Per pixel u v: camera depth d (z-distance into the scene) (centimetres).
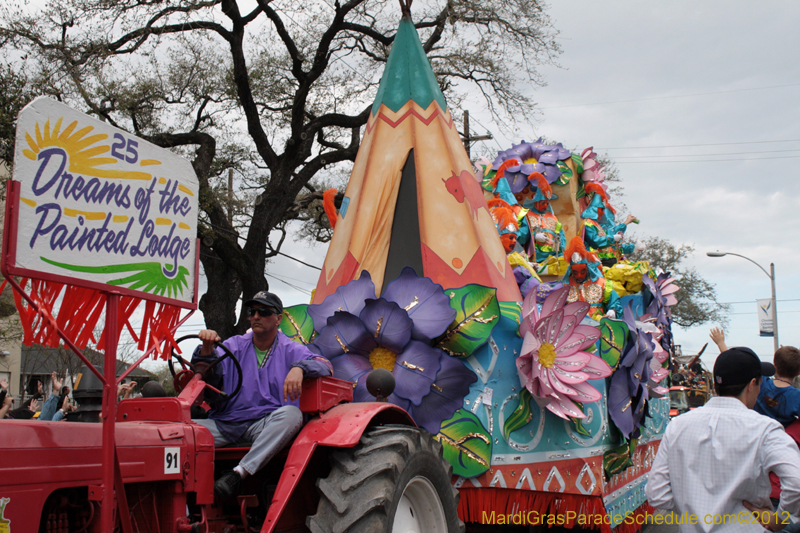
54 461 268
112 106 1670
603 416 536
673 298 965
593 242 868
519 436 495
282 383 400
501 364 504
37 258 240
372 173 594
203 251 1780
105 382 266
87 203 264
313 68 1716
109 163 276
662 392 742
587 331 534
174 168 314
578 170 882
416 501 387
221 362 403
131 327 293
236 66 1659
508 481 480
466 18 1814
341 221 611
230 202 1852
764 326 2605
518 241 739
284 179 1758
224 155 2078
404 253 562
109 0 1490
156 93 1814
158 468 314
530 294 506
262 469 402
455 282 532
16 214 233
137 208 289
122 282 278
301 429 376
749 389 327
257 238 1719
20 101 1300
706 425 318
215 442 386
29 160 241
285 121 2009
